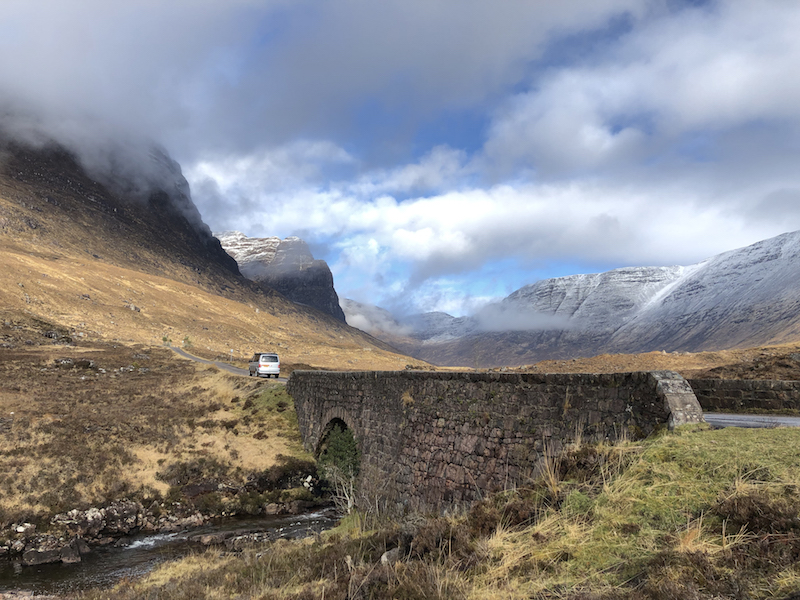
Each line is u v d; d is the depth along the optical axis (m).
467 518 8.84
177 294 163.75
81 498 22.14
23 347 59.28
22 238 154.62
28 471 23.00
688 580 4.85
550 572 6.04
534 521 7.62
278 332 174.88
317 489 26.20
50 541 19.30
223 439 30.00
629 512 6.55
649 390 8.98
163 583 13.23
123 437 28.31
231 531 21.08
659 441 7.96
